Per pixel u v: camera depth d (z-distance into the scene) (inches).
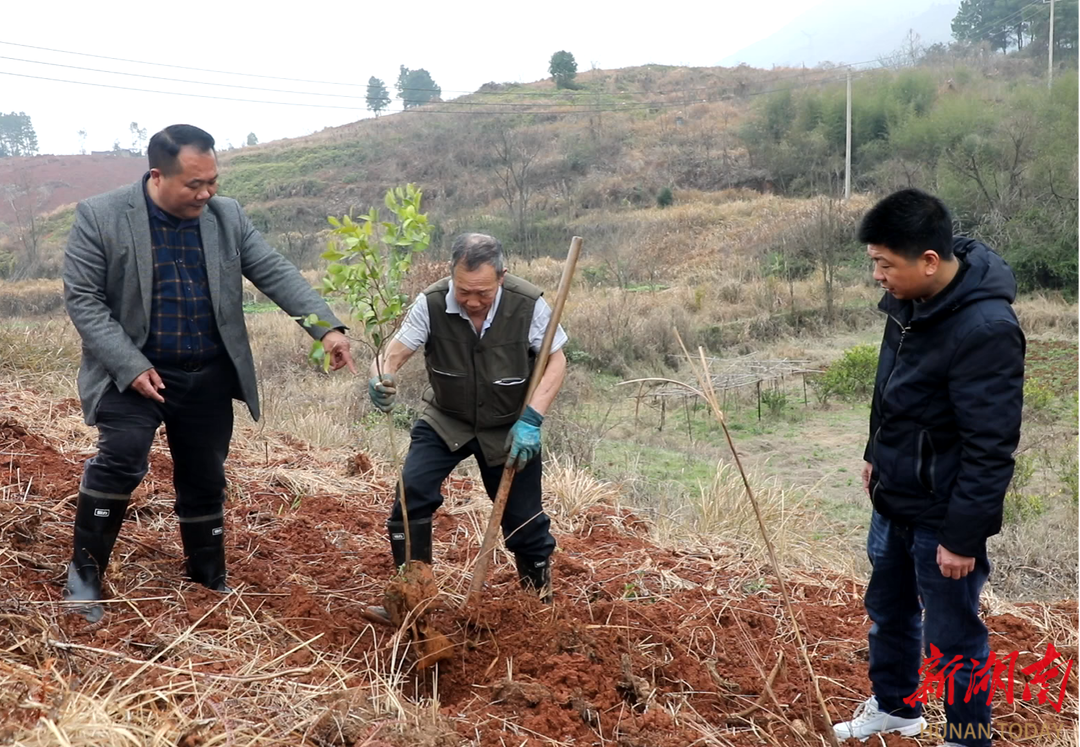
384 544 191.5
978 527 106.8
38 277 1572.3
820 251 928.9
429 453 144.8
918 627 128.0
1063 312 772.0
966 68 2043.6
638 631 149.1
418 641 128.2
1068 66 2161.7
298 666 127.3
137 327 134.6
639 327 674.8
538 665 130.4
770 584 190.7
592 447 373.7
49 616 127.0
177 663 120.9
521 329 140.8
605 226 1402.6
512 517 148.9
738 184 1765.5
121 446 132.0
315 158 2363.4
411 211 134.1
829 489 377.7
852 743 127.0
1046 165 944.9
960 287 108.0
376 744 105.3
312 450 274.2
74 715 93.7
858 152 1653.5
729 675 142.9
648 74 3061.0
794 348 688.4
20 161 3191.4
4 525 153.8
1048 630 175.9
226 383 144.6
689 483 350.0
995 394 105.8
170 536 173.3
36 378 311.7
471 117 2561.5
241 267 143.2
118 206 132.3
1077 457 402.9
